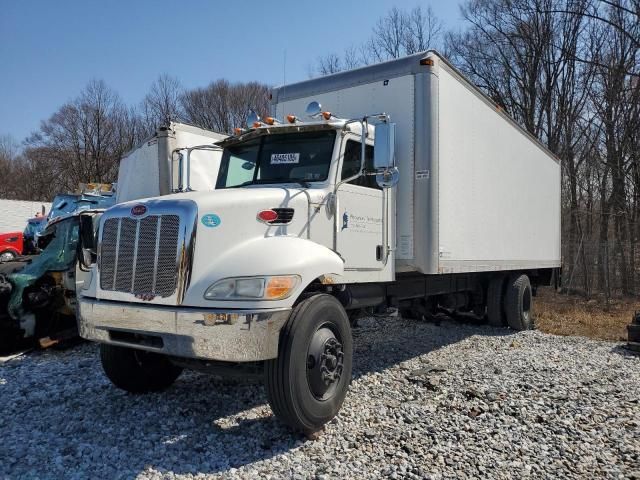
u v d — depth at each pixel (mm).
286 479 3434
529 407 4859
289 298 3906
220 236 4008
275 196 4453
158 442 4016
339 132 5109
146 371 5086
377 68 6262
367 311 6168
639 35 18844
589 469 3625
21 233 21312
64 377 5883
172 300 3859
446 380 5754
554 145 22453
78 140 47688
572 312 13094
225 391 5289
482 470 3572
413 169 5910
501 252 8414
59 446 3932
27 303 7270
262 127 5324
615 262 17047
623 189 19734
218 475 3488
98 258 4316
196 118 48625
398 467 3594
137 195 9203
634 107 19328
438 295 8500
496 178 8133
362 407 4809
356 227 5227
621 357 7352
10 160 48938
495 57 25719
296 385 3865
